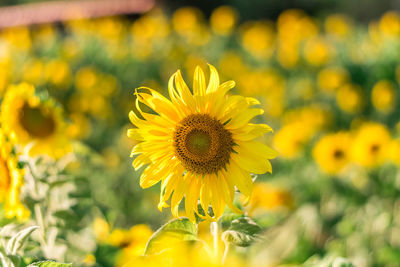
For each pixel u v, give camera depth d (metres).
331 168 4.49
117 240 2.57
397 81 7.74
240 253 2.42
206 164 1.68
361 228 4.14
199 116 1.71
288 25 9.56
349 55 8.62
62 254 2.33
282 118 6.92
